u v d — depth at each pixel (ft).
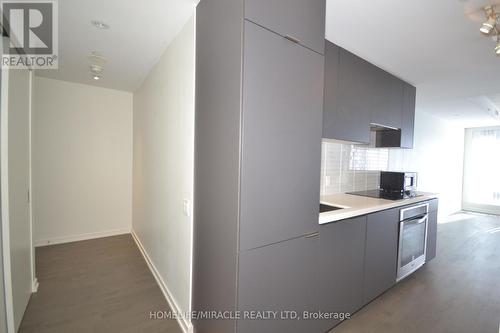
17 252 5.65
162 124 7.59
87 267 8.77
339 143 8.95
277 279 4.36
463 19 5.58
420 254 8.91
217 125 4.36
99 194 11.85
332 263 5.49
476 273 9.21
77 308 6.47
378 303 7.06
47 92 10.46
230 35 3.97
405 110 9.70
